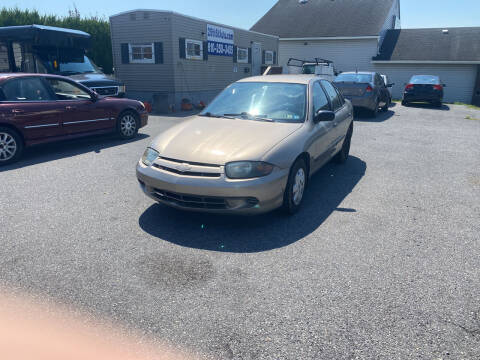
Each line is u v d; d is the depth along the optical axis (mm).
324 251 3693
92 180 5816
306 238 3965
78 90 7879
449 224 4383
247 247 3760
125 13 15141
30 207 4703
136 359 2340
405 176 6324
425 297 2979
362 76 13680
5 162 6625
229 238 3949
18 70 12977
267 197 3959
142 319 2691
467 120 13570
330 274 3287
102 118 8211
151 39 14992
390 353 2404
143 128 10711
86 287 3061
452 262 3520
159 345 2453
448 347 2461
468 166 7012
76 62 13352
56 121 7301
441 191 5562
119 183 5684
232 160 3887
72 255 3559
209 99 17750
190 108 15773
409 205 4977
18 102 6770
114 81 12891
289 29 30000
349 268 3387
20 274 3225
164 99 15039
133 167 6559
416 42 27672
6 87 6715
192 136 4395
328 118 4879
